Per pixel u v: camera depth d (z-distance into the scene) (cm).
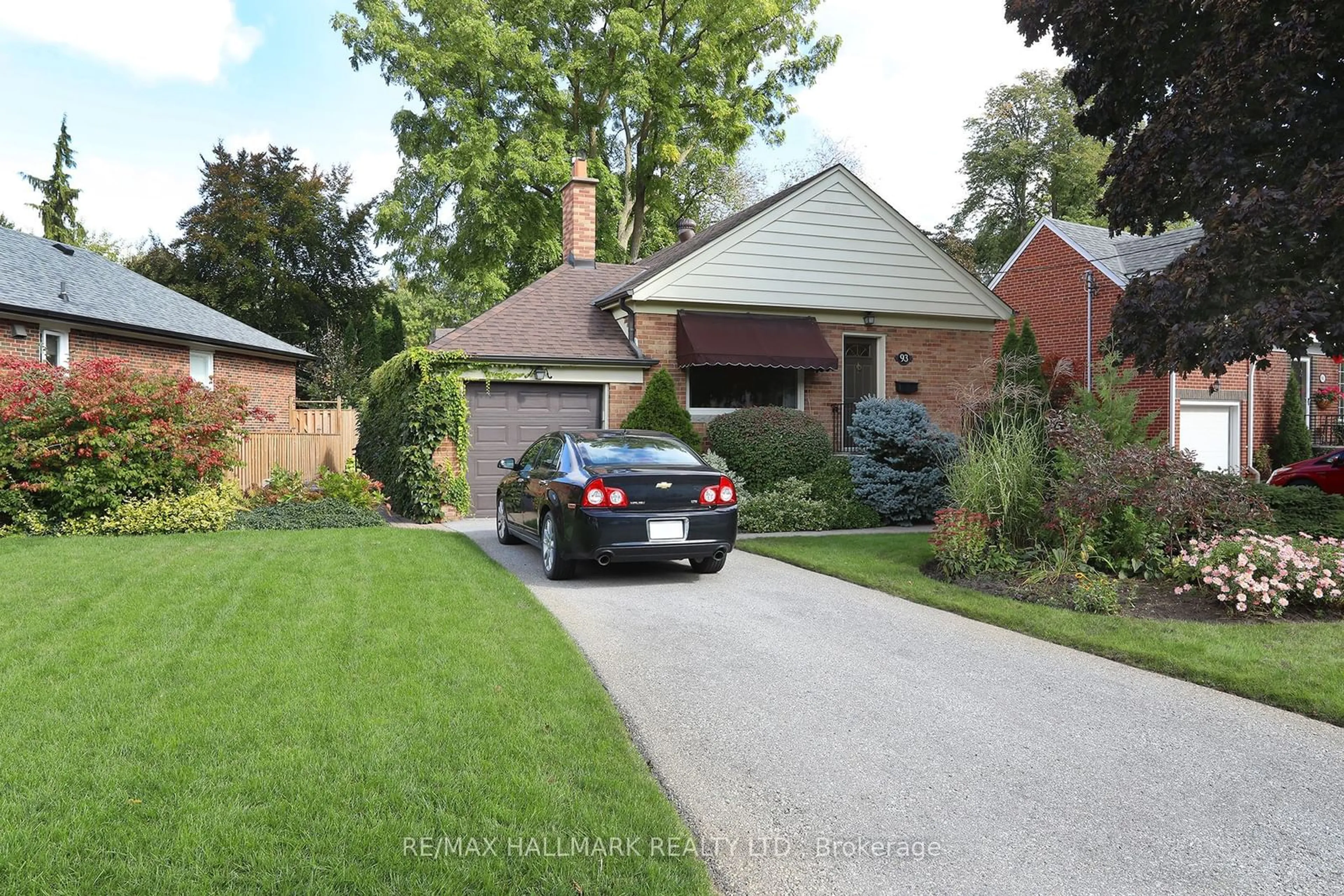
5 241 1698
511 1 2597
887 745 406
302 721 385
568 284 1686
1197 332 889
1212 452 2025
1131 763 386
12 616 575
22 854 263
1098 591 680
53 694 413
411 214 2614
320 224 3359
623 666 530
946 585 776
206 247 3138
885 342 1614
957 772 375
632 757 367
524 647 531
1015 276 2467
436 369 1329
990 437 990
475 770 339
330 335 3045
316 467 1559
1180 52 989
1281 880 287
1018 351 1342
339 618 586
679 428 1391
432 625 574
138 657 480
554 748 368
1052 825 326
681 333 1464
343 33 2459
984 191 3884
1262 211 811
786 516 1237
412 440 1344
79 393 1066
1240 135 890
